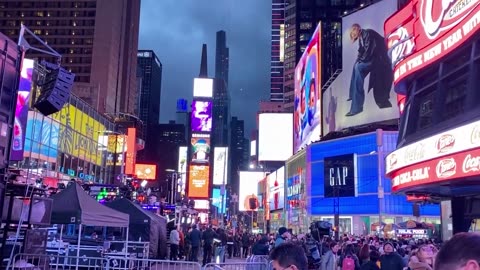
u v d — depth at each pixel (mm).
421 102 19062
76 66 136250
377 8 73312
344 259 14664
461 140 14125
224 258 31719
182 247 31953
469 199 18266
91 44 136875
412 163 17172
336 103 80125
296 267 3381
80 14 139000
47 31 139375
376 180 65375
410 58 19266
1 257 12961
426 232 43125
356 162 69000
